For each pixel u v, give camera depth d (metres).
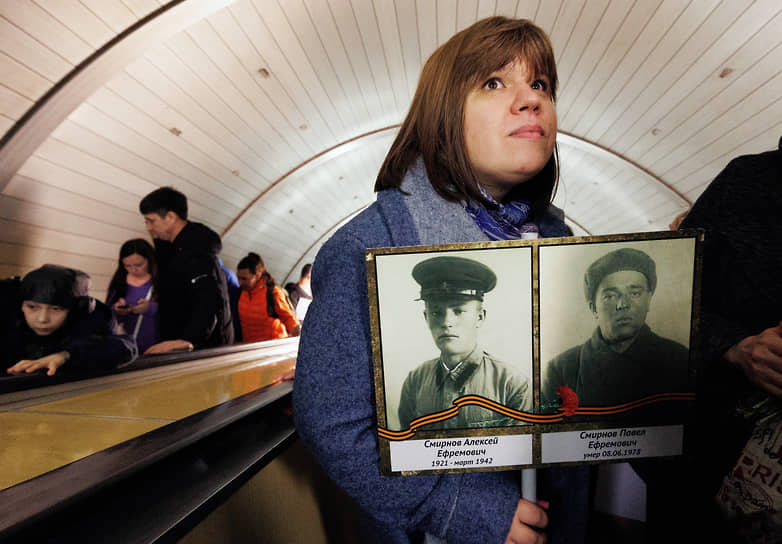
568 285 0.46
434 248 0.45
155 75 5.25
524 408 0.47
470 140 0.55
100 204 6.14
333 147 9.12
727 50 6.00
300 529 0.84
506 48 0.54
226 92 6.15
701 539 0.69
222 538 0.59
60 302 1.37
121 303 2.32
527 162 0.54
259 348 2.25
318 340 0.50
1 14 3.61
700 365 0.71
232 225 9.51
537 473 0.64
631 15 5.82
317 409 0.48
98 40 4.23
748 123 7.12
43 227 5.61
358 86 7.47
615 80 7.32
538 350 0.47
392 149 0.63
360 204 12.89
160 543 0.44
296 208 11.02
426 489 0.49
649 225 11.94
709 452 0.69
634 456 0.48
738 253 0.73
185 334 2.03
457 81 0.55
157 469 0.56
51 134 4.89
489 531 0.49
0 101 4.20
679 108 7.48
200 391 1.07
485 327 0.46
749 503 0.58
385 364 0.46
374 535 0.61
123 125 5.56
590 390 0.47
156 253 2.38
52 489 0.45
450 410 0.47
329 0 5.30
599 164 10.45
